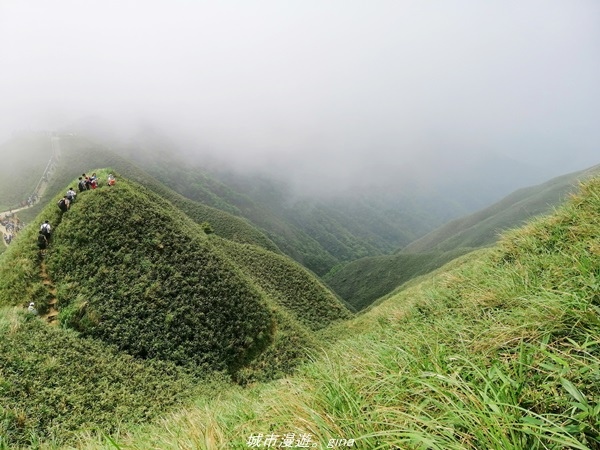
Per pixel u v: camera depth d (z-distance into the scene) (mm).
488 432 1901
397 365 3400
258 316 26734
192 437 3367
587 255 4113
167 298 23672
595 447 1809
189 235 30109
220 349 22844
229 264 30906
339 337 22266
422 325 5195
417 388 2725
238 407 4438
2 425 10812
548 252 5793
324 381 3391
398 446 2045
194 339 22406
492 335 3246
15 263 22609
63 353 15898
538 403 2191
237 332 24766
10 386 12609
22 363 13969
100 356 17391
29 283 21375
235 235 96750
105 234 25281
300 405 2969
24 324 16484
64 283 21922
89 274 22672
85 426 12164
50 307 20703
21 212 75312
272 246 101875
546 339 2713
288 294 44875
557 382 2221
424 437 1981
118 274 23359
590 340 2568
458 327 3996
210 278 27016
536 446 1831
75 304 20547
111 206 27312
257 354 24422
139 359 19203
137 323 21234
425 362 3160
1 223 57219
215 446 3002
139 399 15242
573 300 2994
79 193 28875
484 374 2553
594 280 3301
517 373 2551
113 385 15531
